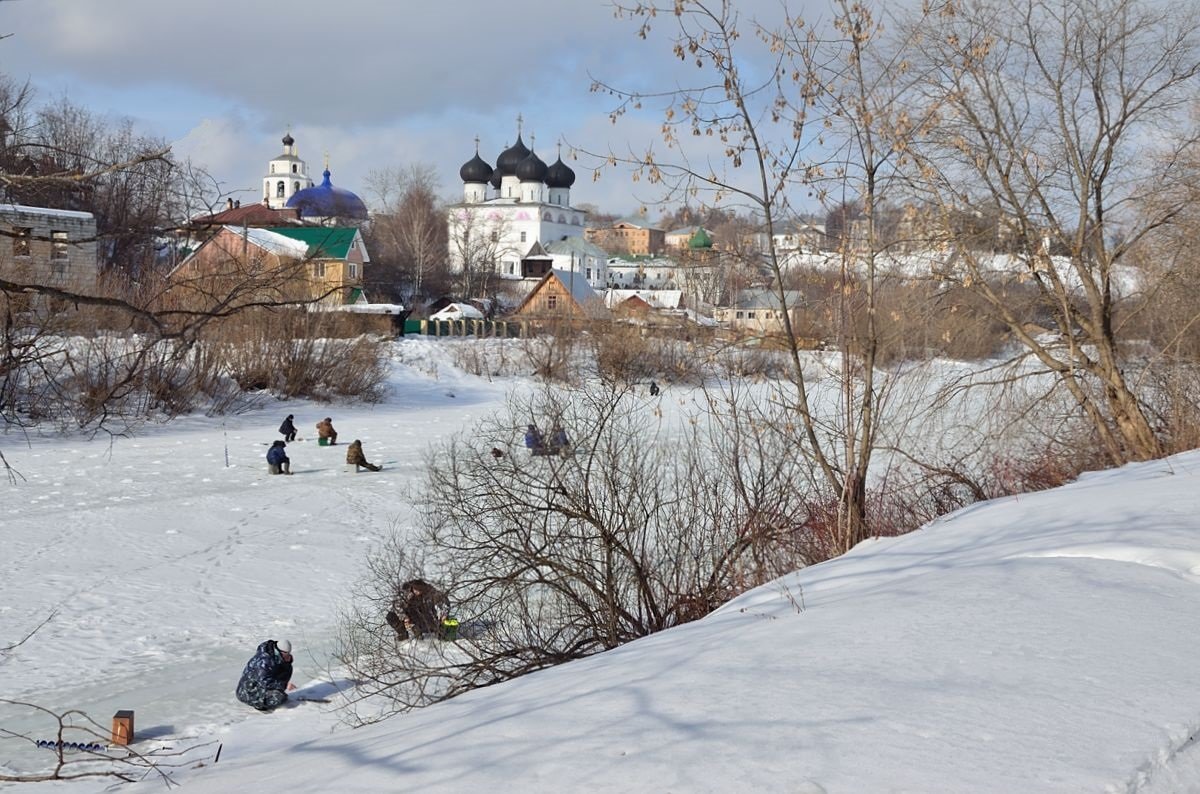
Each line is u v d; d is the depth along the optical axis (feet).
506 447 42.60
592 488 44.57
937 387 62.59
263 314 145.38
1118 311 61.98
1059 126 55.77
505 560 38.75
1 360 26.71
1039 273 56.13
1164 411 61.62
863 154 40.55
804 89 39.45
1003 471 53.06
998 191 53.98
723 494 43.01
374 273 313.94
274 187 451.12
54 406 114.32
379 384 167.32
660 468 49.67
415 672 38.09
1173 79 54.24
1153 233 58.13
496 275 352.49
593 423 44.50
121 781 33.06
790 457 44.52
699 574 40.98
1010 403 56.29
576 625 38.32
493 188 467.11
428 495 61.82
